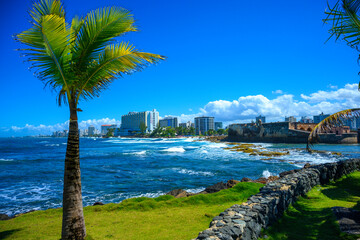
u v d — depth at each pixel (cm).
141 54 480
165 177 1903
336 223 500
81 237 459
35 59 428
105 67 495
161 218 654
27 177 2036
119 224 612
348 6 387
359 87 463
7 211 1073
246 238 388
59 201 1239
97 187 1539
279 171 2139
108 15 454
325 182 980
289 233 477
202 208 748
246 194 877
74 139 463
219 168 2367
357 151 3875
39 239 533
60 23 411
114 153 4631
